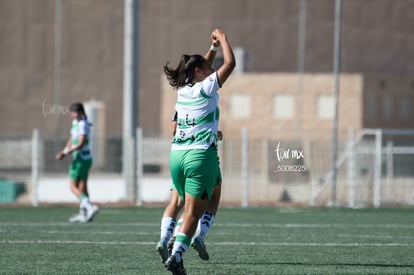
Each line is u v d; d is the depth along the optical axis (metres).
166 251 22.08
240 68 96.06
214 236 34.50
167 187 60.62
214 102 20.67
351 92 91.38
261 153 60.38
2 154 69.25
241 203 57.12
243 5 120.56
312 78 92.38
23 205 54.81
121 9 122.50
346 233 36.38
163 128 94.19
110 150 66.25
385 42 118.00
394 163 61.94
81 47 122.38
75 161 40.25
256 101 93.06
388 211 51.31
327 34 118.56
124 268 24.11
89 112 92.31
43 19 122.56
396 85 94.69
